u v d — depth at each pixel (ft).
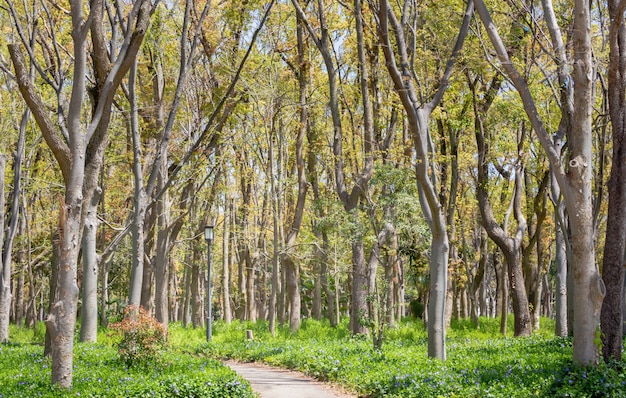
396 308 134.10
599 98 67.51
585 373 36.32
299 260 107.55
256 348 73.00
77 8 39.17
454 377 40.45
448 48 58.39
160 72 80.23
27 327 128.16
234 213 126.31
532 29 46.42
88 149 42.86
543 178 84.84
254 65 86.53
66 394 35.19
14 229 88.53
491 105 80.64
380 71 80.53
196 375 41.39
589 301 39.19
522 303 82.58
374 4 48.14
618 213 43.65
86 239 71.97
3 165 86.79
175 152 85.10
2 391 36.24
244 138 90.38
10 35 74.95
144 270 96.48
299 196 98.53
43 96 82.02
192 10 78.64
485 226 83.92
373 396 40.81
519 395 34.37
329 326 112.78
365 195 75.31
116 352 57.36
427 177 48.24
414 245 83.97
